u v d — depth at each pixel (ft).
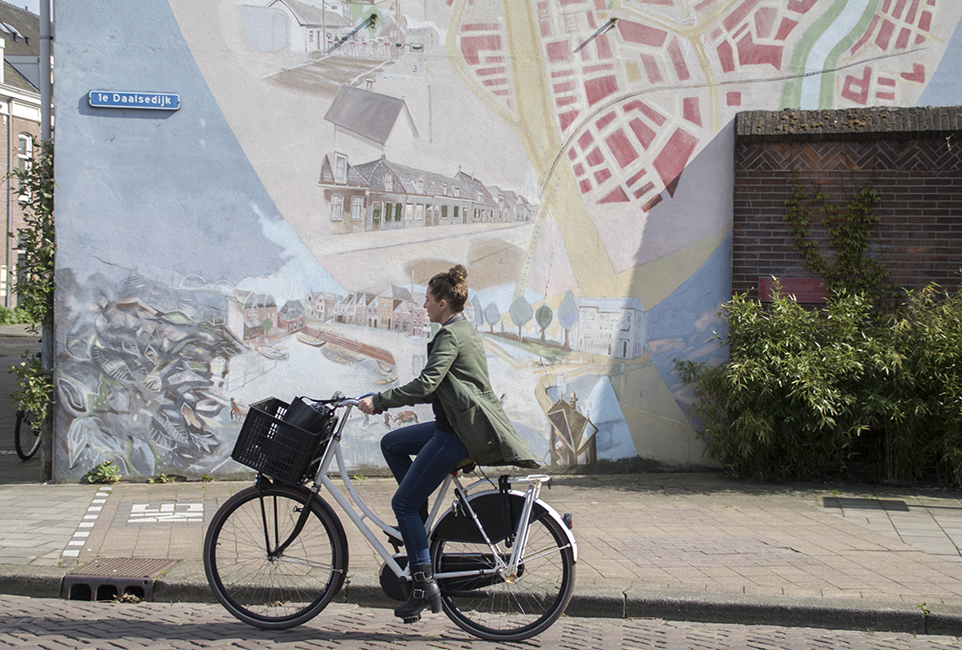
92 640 13.26
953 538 18.69
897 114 24.84
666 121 25.76
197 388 25.17
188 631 13.88
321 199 25.39
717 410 24.89
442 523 13.74
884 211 25.02
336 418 14.14
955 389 22.59
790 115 25.09
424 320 25.66
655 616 14.94
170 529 19.69
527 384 25.85
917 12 25.34
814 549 17.83
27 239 24.90
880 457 24.32
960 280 24.88
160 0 24.77
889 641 13.78
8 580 16.24
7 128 125.39
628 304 25.85
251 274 25.26
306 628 14.16
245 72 25.08
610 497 22.72
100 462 25.04
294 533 14.12
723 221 25.68
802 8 25.52
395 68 25.54
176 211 25.00
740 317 24.25
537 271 25.81
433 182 25.68
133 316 24.95
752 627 14.48
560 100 25.77
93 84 24.67
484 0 25.63
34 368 24.79
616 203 25.80
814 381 22.56
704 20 25.64
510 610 13.75
